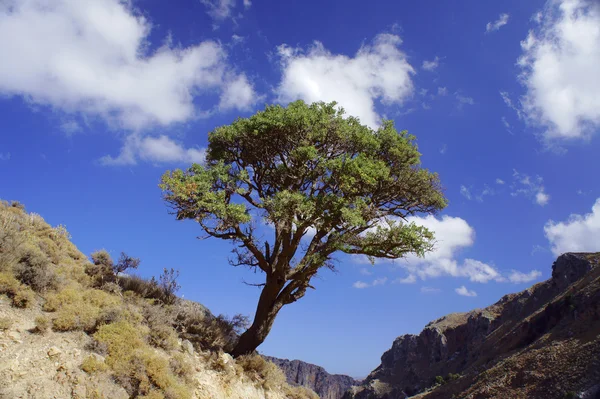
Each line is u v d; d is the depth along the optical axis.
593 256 127.69
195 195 15.45
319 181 17.89
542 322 103.62
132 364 10.56
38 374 9.00
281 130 17.02
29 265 12.05
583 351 68.88
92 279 14.52
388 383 173.38
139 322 12.77
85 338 10.79
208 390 12.48
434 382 143.38
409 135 18.59
